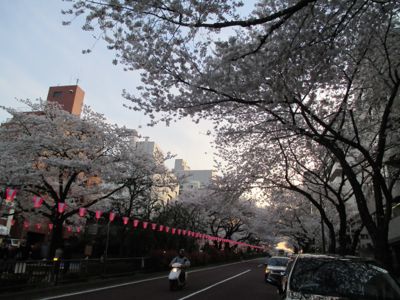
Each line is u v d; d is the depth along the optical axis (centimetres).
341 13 789
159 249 2284
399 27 1155
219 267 3183
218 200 2575
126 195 2669
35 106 1873
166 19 755
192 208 3647
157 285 1531
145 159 2095
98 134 1875
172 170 2461
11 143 1678
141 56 980
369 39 961
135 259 1916
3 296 997
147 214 2534
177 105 1109
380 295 510
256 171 1889
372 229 1042
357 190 1073
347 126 1466
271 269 1808
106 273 1620
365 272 551
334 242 1816
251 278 2164
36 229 3372
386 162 1492
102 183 2184
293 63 834
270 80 923
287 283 556
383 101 1330
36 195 1750
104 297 1102
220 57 945
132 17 772
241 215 4206
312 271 562
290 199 2972
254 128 1370
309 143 1503
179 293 1305
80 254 2334
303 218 3716
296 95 1053
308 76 969
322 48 828
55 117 1916
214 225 4806
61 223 1738
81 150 1800
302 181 1978
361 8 746
